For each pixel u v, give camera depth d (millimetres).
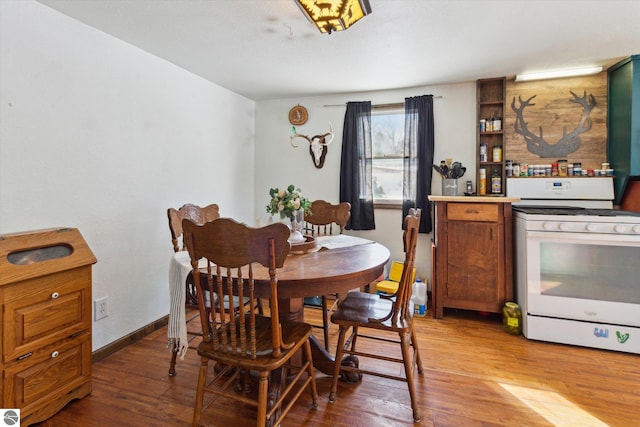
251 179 3809
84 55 1971
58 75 1835
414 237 1546
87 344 1707
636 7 1785
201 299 1359
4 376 1378
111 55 2137
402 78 2959
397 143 3398
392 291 2885
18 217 1671
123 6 1771
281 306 1764
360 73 2830
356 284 1506
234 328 1298
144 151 2402
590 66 2676
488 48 2314
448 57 2469
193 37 2154
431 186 3188
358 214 3342
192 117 2871
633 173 2486
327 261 1678
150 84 2439
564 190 2764
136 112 2330
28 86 1698
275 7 1788
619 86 2629
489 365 1981
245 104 3656
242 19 1916
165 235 2596
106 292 2127
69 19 1884
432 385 1783
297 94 3512
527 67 2693
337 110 3506
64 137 1874
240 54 2432
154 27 2018
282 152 3740
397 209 3346
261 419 1238
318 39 2172
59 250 1643
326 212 2674
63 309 1596
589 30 2055
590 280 2146
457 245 2641
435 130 3184
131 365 1997
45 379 1514
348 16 1665
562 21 1937
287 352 1322
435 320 2682
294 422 1499
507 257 2521
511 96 2971
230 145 3410
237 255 1226
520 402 1640
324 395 1705
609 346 2115
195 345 2254
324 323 2160
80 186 1966
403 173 3236
